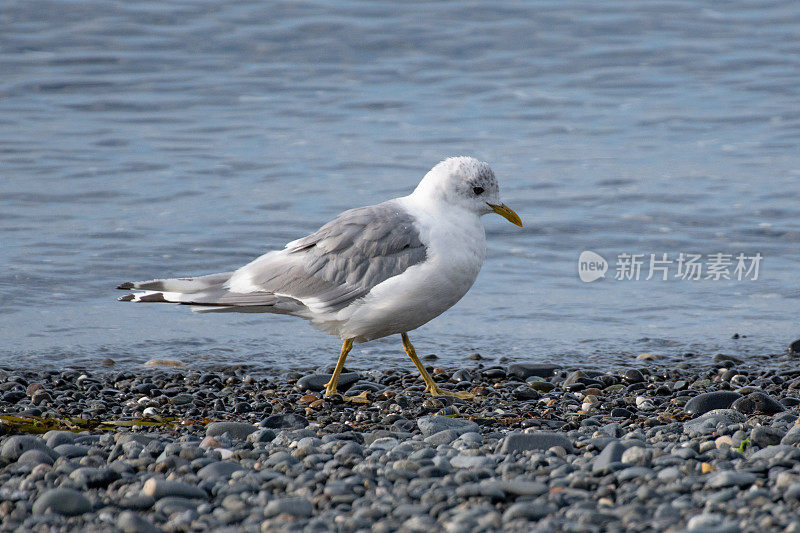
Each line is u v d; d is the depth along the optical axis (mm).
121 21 29094
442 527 6137
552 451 7820
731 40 28656
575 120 23578
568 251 16766
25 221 17359
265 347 13062
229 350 12906
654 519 6164
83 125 22781
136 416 9812
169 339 13242
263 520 6379
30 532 6238
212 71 26531
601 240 17141
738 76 26375
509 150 21562
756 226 17500
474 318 14211
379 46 28125
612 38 28844
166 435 8906
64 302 14422
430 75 26531
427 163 20719
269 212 18031
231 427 8695
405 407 10273
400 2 30609
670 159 20969
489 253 16719
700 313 14367
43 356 12453
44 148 21188
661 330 13719
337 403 10406
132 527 6184
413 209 10266
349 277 10031
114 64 26594
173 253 16234
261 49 27875
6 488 6926
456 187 10180
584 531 5977
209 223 17453
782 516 6074
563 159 20969
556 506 6465
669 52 27938
